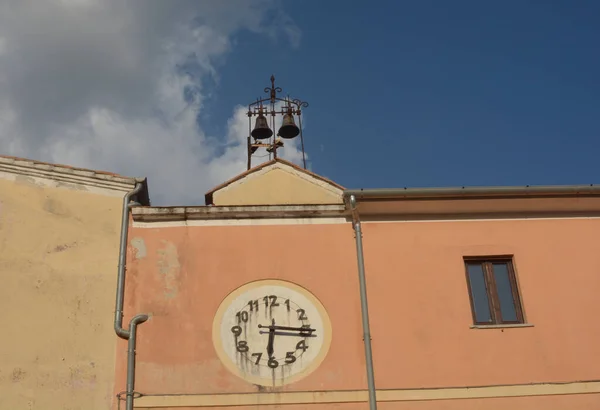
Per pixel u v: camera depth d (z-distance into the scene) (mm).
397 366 13672
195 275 14188
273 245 14617
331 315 14055
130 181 14891
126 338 13492
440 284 14523
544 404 13531
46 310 13523
